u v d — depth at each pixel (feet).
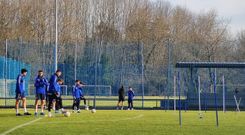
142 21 374.43
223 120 129.18
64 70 219.20
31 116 136.05
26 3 357.41
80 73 218.79
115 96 216.95
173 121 123.13
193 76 216.13
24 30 352.49
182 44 222.07
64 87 217.77
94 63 218.79
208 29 409.69
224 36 406.62
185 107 187.42
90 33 377.91
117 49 218.18
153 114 157.48
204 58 229.25
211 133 91.71
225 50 292.20
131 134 88.74
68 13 365.81
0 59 212.64
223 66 197.26
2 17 351.25
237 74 216.13
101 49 218.79
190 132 93.45
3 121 117.19
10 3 356.59
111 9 384.27
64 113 138.00
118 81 217.36
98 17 381.81
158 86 216.33
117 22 384.68
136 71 217.36
